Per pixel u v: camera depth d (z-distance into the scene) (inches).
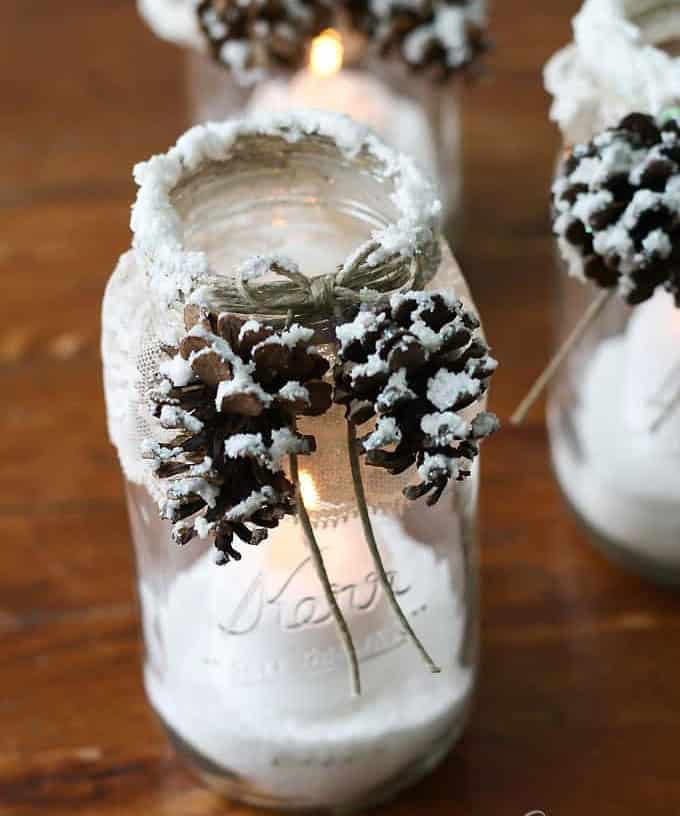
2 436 24.7
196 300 16.2
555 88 20.4
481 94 31.0
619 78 18.9
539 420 24.6
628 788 20.3
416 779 20.3
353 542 18.3
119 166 29.5
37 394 25.3
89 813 20.3
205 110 28.4
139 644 22.0
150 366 17.2
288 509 16.3
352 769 19.2
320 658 18.6
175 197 17.7
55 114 31.0
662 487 21.3
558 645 21.9
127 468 18.5
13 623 22.3
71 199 28.7
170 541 18.8
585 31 19.4
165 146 29.9
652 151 18.1
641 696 21.2
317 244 18.7
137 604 21.3
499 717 21.1
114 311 18.0
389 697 19.0
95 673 21.8
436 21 26.1
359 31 26.6
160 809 20.4
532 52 32.0
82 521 23.5
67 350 26.0
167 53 33.0
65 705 21.4
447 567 19.2
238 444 15.8
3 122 30.8
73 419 25.0
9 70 32.5
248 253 18.8
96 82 32.0
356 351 16.0
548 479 23.9
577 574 22.7
